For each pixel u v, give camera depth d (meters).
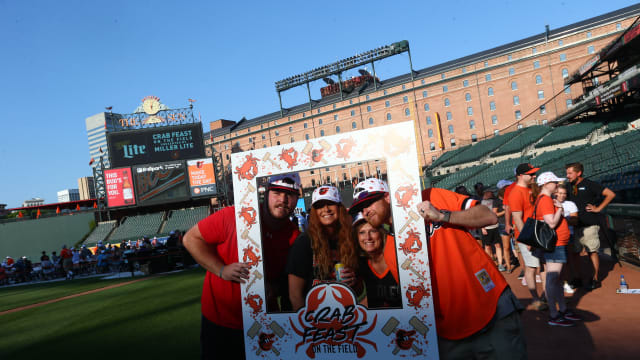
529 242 3.47
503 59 48.97
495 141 38.84
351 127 59.88
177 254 14.08
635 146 13.91
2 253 34.06
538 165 23.97
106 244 32.22
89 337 4.79
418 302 1.53
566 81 27.72
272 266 1.81
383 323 1.57
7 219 34.62
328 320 1.63
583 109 24.81
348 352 1.61
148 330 4.85
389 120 56.78
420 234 1.55
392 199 1.57
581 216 4.87
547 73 46.53
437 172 38.84
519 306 1.79
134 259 13.45
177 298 7.32
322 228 1.69
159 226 34.91
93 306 7.44
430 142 53.66
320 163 1.65
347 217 1.66
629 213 5.71
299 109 69.31
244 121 80.38
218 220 2.07
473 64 50.72
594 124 25.56
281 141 67.12
